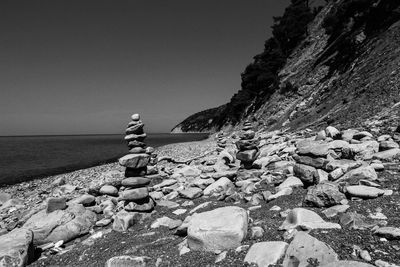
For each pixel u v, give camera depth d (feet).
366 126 58.44
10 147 362.33
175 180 58.80
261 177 45.75
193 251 26.50
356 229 23.26
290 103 157.58
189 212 38.91
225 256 23.99
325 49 166.61
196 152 146.20
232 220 26.91
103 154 232.73
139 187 42.16
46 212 42.57
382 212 25.44
